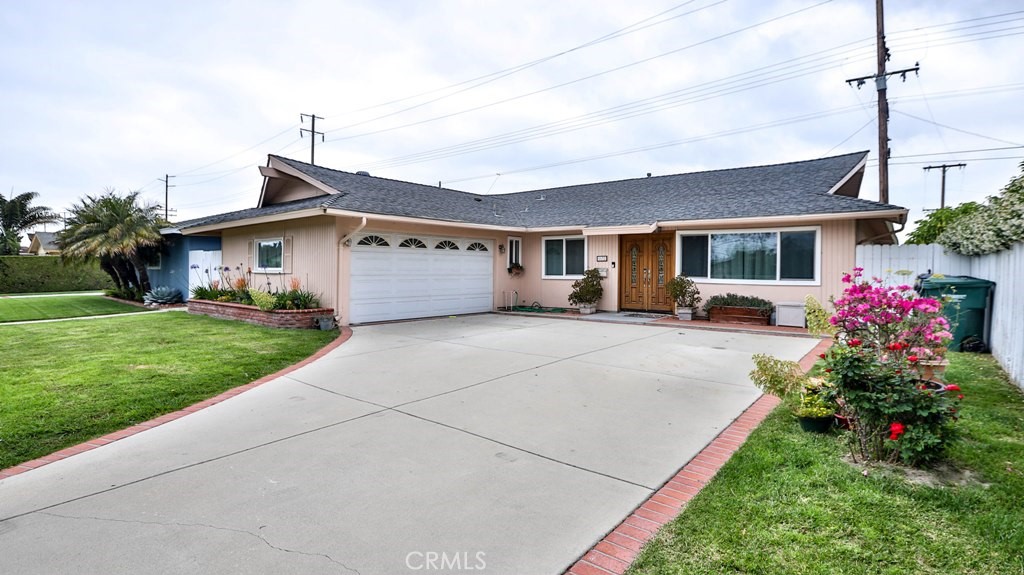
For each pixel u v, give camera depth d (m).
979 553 2.51
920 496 3.08
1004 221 6.38
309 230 11.92
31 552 2.60
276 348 8.37
